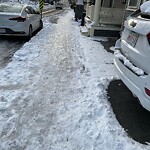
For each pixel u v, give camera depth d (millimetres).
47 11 29281
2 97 3939
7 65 5652
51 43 8477
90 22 11469
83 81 4914
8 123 3213
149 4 3383
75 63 6215
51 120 3352
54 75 5199
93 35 10133
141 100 2941
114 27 9984
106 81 4965
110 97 4250
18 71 5273
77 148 2783
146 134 3146
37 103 3838
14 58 6238
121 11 9875
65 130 3129
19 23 8094
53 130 3119
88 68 5766
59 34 10602
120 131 3158
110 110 3738
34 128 3145
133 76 3148
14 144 2807
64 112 3588
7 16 7922
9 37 9172
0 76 4895
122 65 3580
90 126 3232
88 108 3717
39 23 11148
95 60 6523
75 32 11586
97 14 9828
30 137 2955
